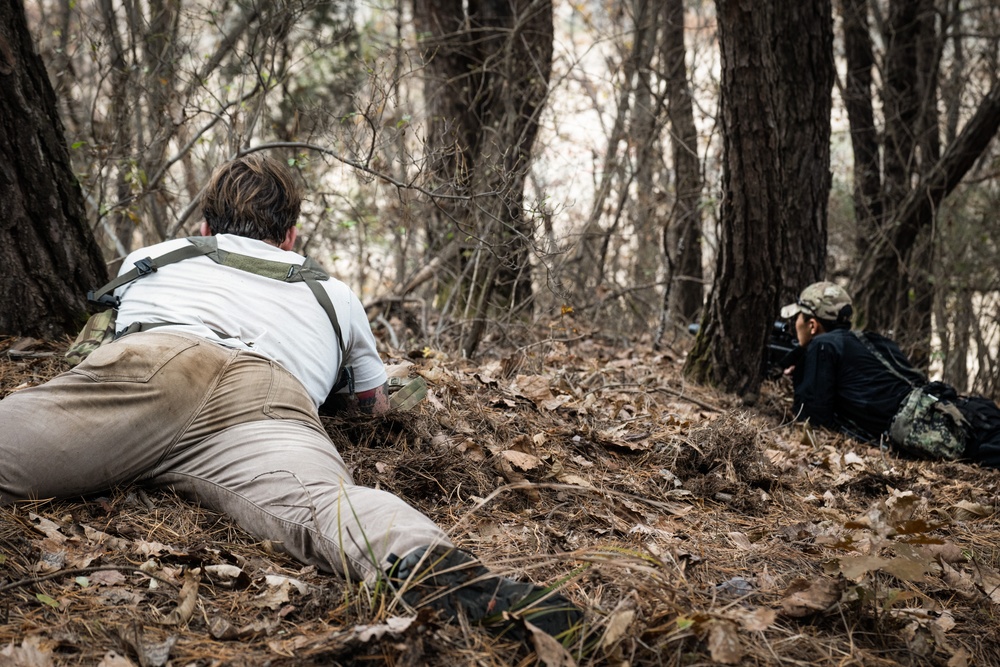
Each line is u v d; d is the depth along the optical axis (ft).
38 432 7.88
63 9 24.09
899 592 7.77
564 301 18.45
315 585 7.21
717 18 16.83
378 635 6.08
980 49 35.22
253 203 9.66
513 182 19.20
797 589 7.70
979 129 25.44
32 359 11.69
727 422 12.55
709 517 10.46
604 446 12.28
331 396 10.44
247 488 7.95
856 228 32.86
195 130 21.80
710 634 6.36
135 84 18.54
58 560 7.21
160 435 8.16
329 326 9.49
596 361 17.83
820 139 20.75
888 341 16.70
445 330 19.66
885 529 8.65
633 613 6.52
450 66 26.91
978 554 10.11
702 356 18.53
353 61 23.61
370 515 7.23
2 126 12.09
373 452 10.13
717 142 29.96
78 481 8.04
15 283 12.28
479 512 9.48
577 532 9.24
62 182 12.71
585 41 35.50
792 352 17.56
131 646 6.11
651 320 28.48
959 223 34.04
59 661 5.89
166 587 7.03
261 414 8.38
